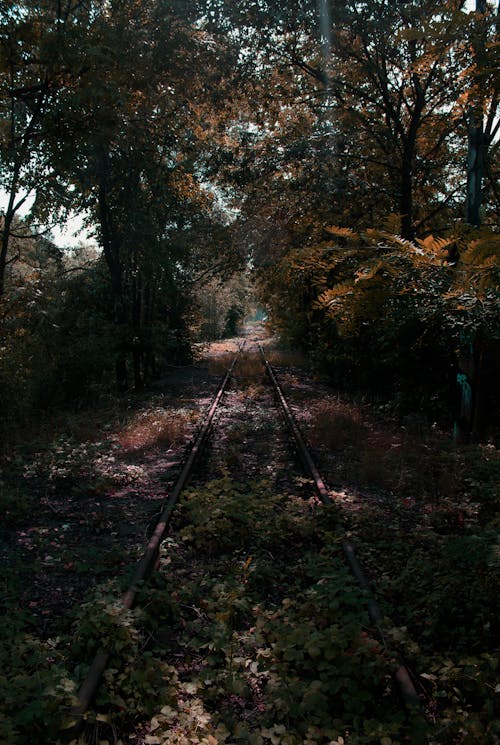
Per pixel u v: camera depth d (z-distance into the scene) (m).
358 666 3.73
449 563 4.86
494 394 9.80
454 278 4.36
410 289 4.58
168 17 12.66
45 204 14.15
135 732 3.42
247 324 130.25
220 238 21.45
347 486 8.27
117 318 19.19
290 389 19.02
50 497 8.16
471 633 4.18
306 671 3.93
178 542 6.21
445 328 6.18
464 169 17.98
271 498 7.32
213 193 22.69
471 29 5.04
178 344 27.72
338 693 3.68
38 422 13.62
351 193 15.89
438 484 7.82
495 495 6.86
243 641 4.26
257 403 16.61
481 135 9.77
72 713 3.23
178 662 4.18
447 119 14.88
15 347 12.97
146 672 3.76
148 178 18.20
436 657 3.95
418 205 18.16
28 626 4.62
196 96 15.91
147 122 13.45
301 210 16.38
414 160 16.55
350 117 16.98
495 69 5.02
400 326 7.12
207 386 21.00
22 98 11.83
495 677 3.56
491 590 4.39
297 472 9.03
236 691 3.68
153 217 19.98
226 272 25.11
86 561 5.86
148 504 7.71
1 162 11.45
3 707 3.24
